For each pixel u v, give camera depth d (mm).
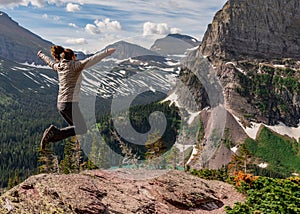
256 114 174625
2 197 11375
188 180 13469
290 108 182750
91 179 12250
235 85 187500
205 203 12531
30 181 11648
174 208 11852
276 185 13875
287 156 142875
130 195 11789
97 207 10406
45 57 7199
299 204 12188
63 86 6793
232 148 128375
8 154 118938
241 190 14047
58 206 10469
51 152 46438
